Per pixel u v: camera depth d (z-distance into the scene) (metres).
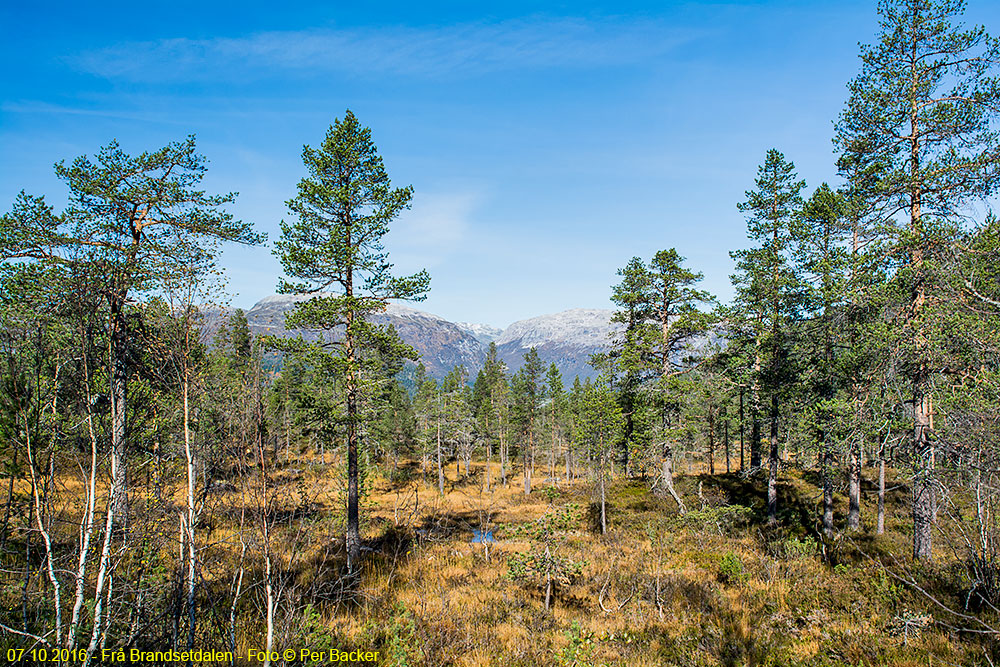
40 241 11.55
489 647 10.63
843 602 10.93
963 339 10.09
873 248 13.53
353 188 17.48
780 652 9.23
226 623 8.79
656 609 12.55
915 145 13.93
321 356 16.09
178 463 7.38
